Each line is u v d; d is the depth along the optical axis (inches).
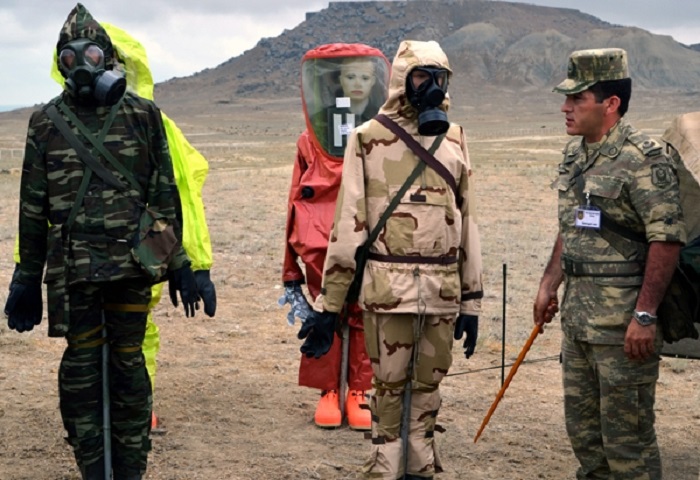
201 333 326.3
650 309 153.8
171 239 162.9
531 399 253.8
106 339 164.9
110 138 157.8
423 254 161.9
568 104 162.1
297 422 229.5
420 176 161.9
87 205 156.1
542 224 704.4
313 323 164.9
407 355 165.5
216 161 2596.0
